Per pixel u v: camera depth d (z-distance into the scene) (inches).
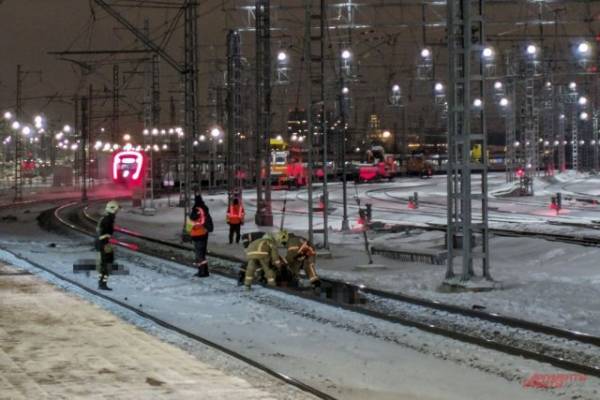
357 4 1627.7
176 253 1505.9
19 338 608.1
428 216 2308.1
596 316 772.0
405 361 603.8
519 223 1910.7
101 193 4928.6
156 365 518.6
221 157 4854.8
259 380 488.7
